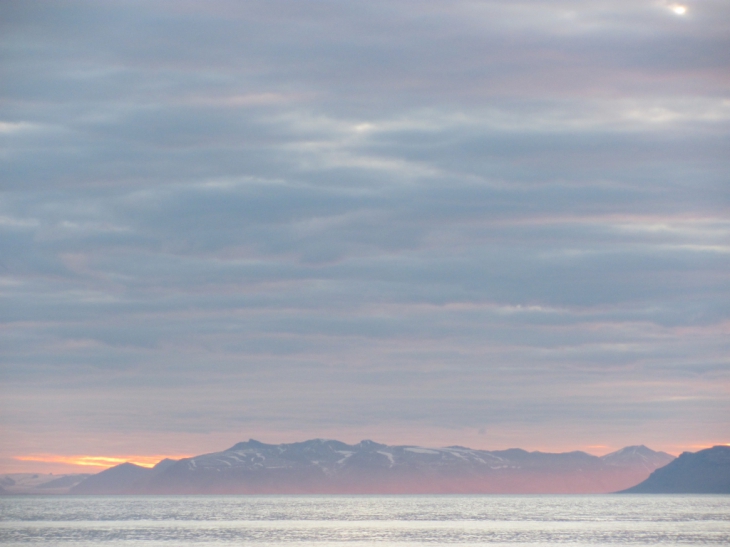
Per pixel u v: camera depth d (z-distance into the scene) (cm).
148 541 19300
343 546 17988
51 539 19900
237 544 18475
